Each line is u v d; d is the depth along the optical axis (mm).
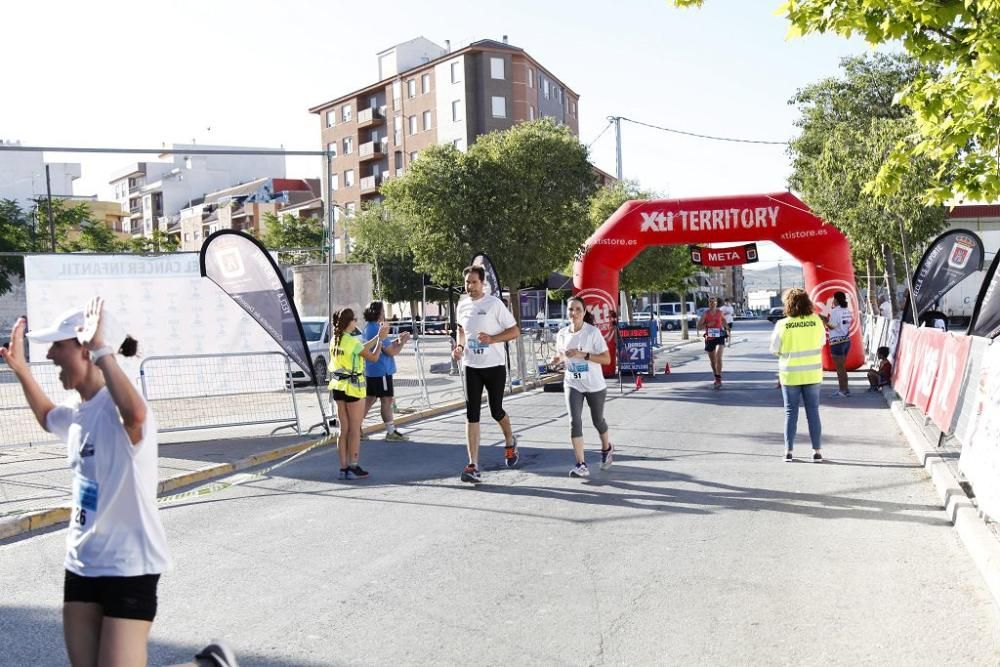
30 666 4480
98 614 3193
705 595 5344
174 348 14047
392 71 74938
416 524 7344
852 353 21188
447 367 22625
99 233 60500
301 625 4988
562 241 21562
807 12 8203
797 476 8984
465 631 4832
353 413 9617
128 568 3135
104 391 3264
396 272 56562
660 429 12859
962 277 17266
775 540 6562
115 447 3176
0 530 7426
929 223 23859
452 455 11023
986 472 6570
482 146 21656
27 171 82438
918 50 8438
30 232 50219
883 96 28781
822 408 14891
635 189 41875
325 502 8383
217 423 13531
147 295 14031
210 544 6871
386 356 12438
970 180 9172
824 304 21016
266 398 14477
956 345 9750
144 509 3193
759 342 40844
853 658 4359
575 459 9766
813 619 4906
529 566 6031
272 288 12383
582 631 4793
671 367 26438
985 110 8625
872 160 22688
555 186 21656
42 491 8969
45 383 13055
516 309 22000
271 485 9367
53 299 13695
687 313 61000
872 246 24891
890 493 8078
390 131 74312
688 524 7113
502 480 9211
